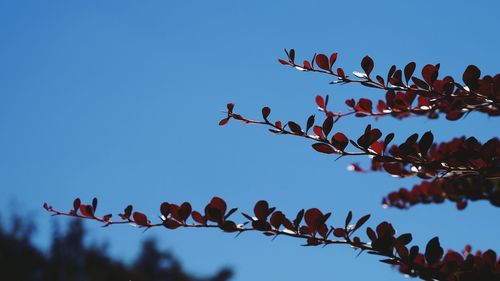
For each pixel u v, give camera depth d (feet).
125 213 5.82
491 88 5.69
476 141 5.73
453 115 5.99
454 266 5.70
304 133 5.86
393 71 5.83
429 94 5.79
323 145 5.80
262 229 5.72
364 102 6.17
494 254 5.81
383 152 5.77
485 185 6.40
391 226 5.69
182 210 5.76
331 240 5.72
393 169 6.08
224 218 5.74
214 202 5.74
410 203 6.86
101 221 5.85
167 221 5.78
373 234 5.74
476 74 5.68
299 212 5.72
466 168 5.71
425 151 5.72
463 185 6.44
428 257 5.70
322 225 5.72
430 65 5.78
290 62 5.99
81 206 5.88
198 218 5.77
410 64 5.82
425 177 5.87
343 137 5.77
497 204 6.36
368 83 5.87
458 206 6.66
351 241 5.72
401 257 5.70
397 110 6.07
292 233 5.73
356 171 7.02
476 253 6.48
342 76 5.92
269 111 5.89
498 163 5.66
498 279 5.72
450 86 5.74
